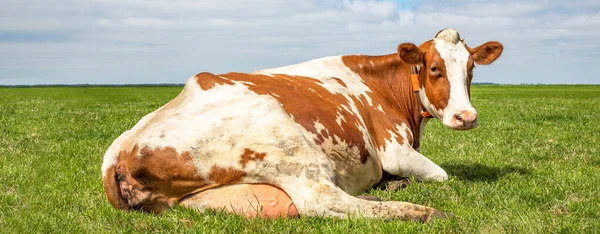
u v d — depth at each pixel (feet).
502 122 55.47
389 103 26.32
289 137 17.85
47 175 26.61
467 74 24.53
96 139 40.60
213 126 17.81
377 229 16.22
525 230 16.51
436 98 24.71
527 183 24.20
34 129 46.98
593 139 41.27
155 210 18.45
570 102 104.88
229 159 17.58
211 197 17.84
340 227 16.22
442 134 44.32
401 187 23.62
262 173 17.62
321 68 26.04
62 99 129.49
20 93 183.01
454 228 16.66
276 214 17.61
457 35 24.98
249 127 17.88
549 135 44.16
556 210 19.26
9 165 28.96
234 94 19.34
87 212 19.22
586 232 16.52
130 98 139.85
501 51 25.43
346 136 21.21
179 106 19.01
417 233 16.14
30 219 18.16
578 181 24.22
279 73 24.66
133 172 17.84
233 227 16.57
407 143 24.53
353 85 25.38
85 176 26.45
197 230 16.38
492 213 18.92
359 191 22.40
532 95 168.45
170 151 17.56
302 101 20.67
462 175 26.89
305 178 17.69
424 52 25.11
